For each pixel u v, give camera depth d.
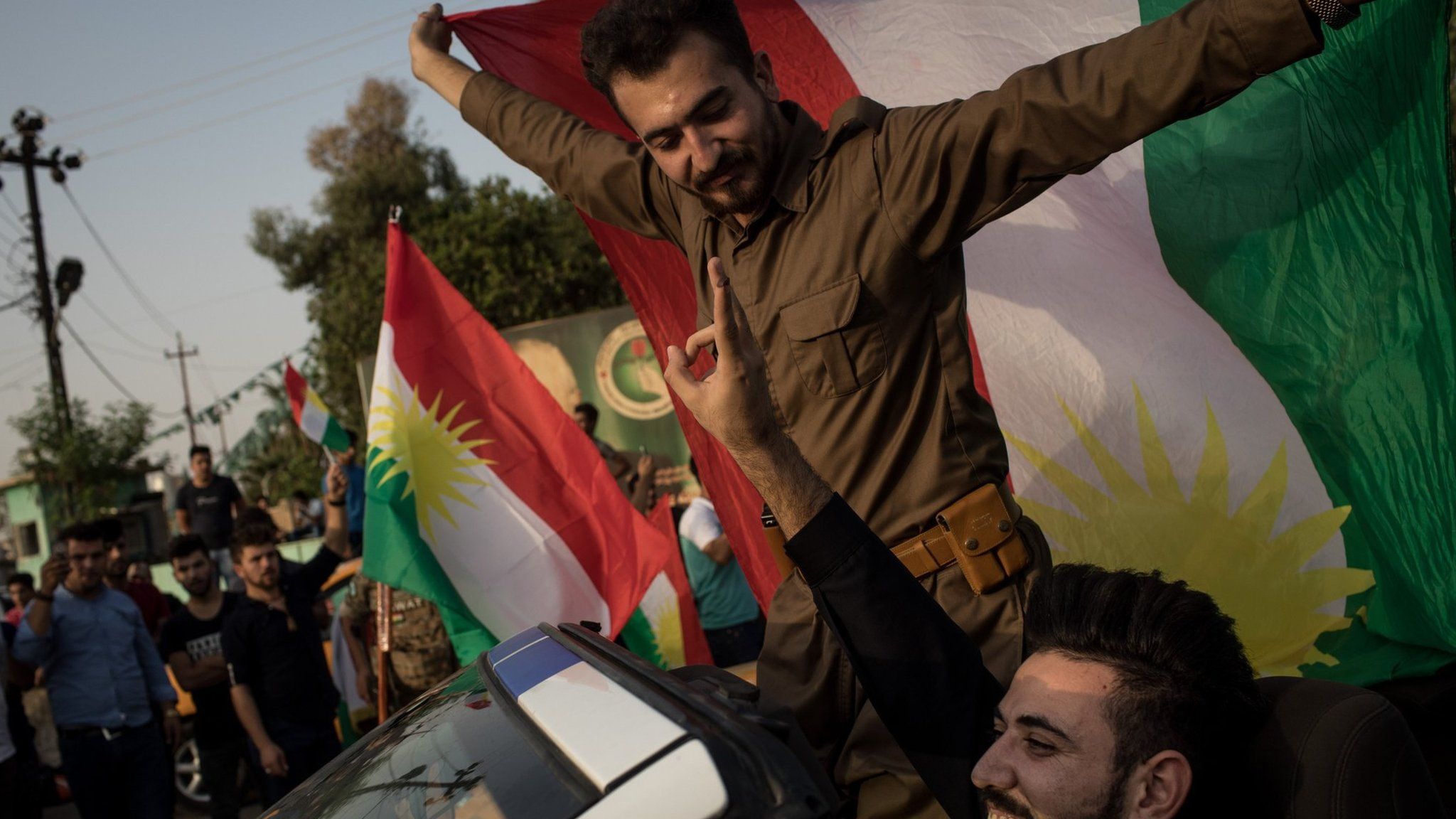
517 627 4.27
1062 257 2.88
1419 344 2.35
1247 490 2.76
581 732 1.08
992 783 1.35
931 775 1.55
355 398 22.58
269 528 5.40
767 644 1.96
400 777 1.34
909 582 1.55
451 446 4.35
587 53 1.82
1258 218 2.55
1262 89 2.50
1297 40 1.51
